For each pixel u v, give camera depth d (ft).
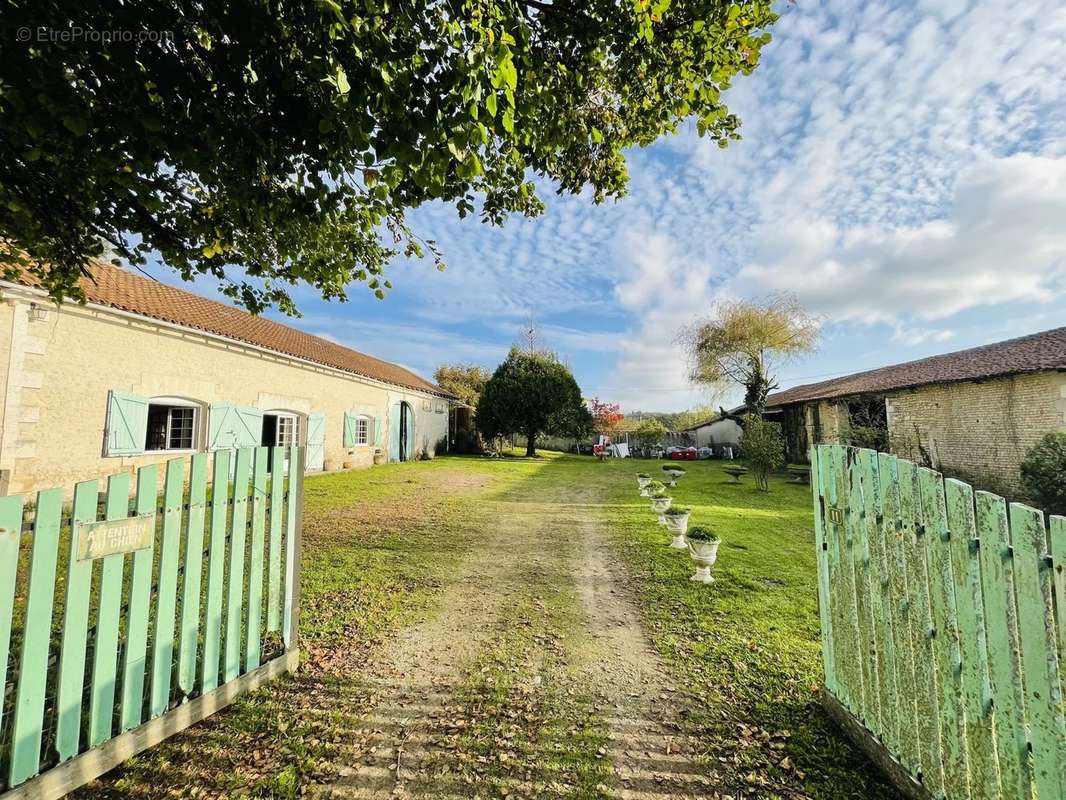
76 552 6.52
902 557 6.68
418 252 12.98
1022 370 32.50
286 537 10.35
